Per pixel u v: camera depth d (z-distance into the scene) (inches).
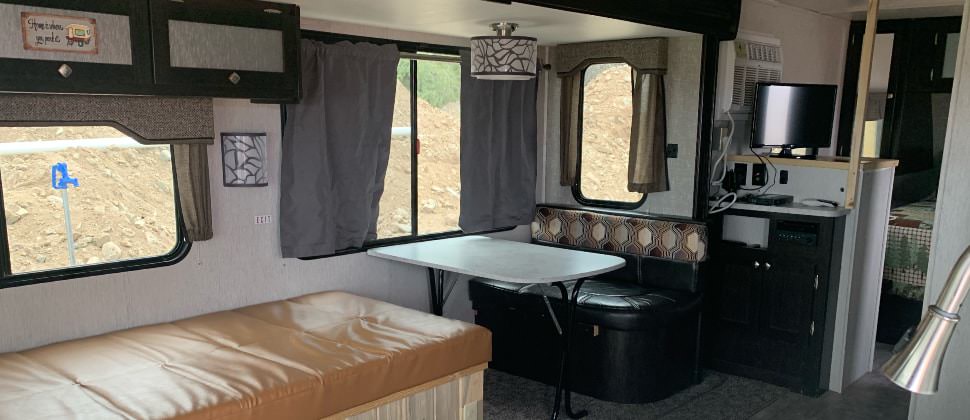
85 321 122.0
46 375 102.2
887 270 211.9
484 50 137.5
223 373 103.5
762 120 177.3
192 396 94.6
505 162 184.5
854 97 246.1
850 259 164.2
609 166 193.2
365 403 111.3
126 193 265.6
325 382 104.4
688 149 175.0
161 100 116.8
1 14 89.3
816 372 165.8
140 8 99.3
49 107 105.0
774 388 171.6
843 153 252.1
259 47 111.7
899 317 211.0
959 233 108.6
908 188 245.4
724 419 152.2
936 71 231.0
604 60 183.0
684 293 169.3
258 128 141.2
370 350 116.0
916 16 229.5
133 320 127.9
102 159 259.8
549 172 202.1
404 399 118.4
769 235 169.6
